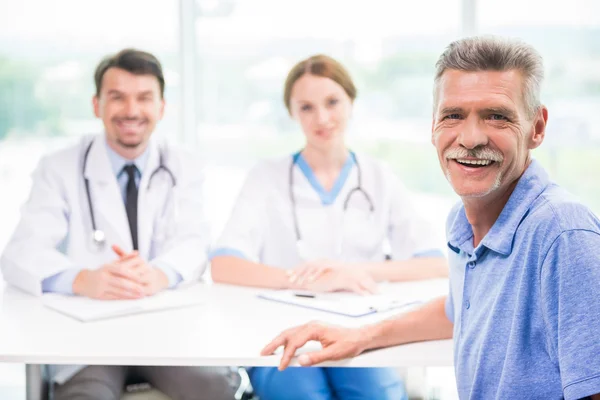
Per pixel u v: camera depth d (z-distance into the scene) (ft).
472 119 3.48
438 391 7.27
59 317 5.06
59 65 10.07
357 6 10.14
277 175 6.89
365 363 4.18
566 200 3.38
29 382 4.93
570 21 10.02
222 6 10.15
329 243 6.75
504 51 3.46
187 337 4.52
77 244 6.48
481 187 3.52
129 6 9.97
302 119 6.68
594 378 3.03
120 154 6.70
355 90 6.75
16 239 6.16
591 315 3.08
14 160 10.21
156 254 6.75
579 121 10.25
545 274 3.25
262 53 10.27
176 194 6.83
